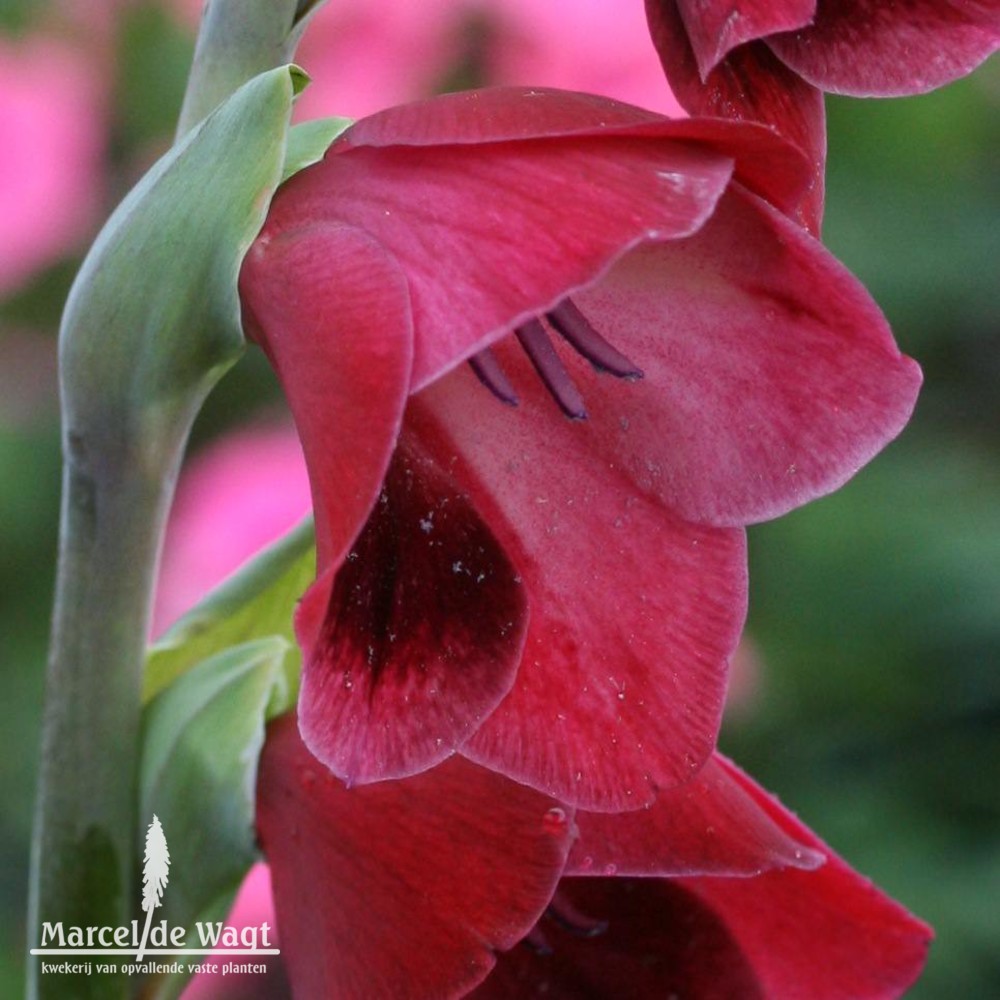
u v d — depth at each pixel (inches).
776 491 12.3
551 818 12.6
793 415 12.3
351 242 11.9
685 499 12.4
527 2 18.8
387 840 12.8
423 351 11.5
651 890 13.5
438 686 11.8
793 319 12.2
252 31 12.7
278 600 13.8
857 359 12.2
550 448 12.4
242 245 12.2
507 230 11.6
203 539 18.1
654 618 12.3
